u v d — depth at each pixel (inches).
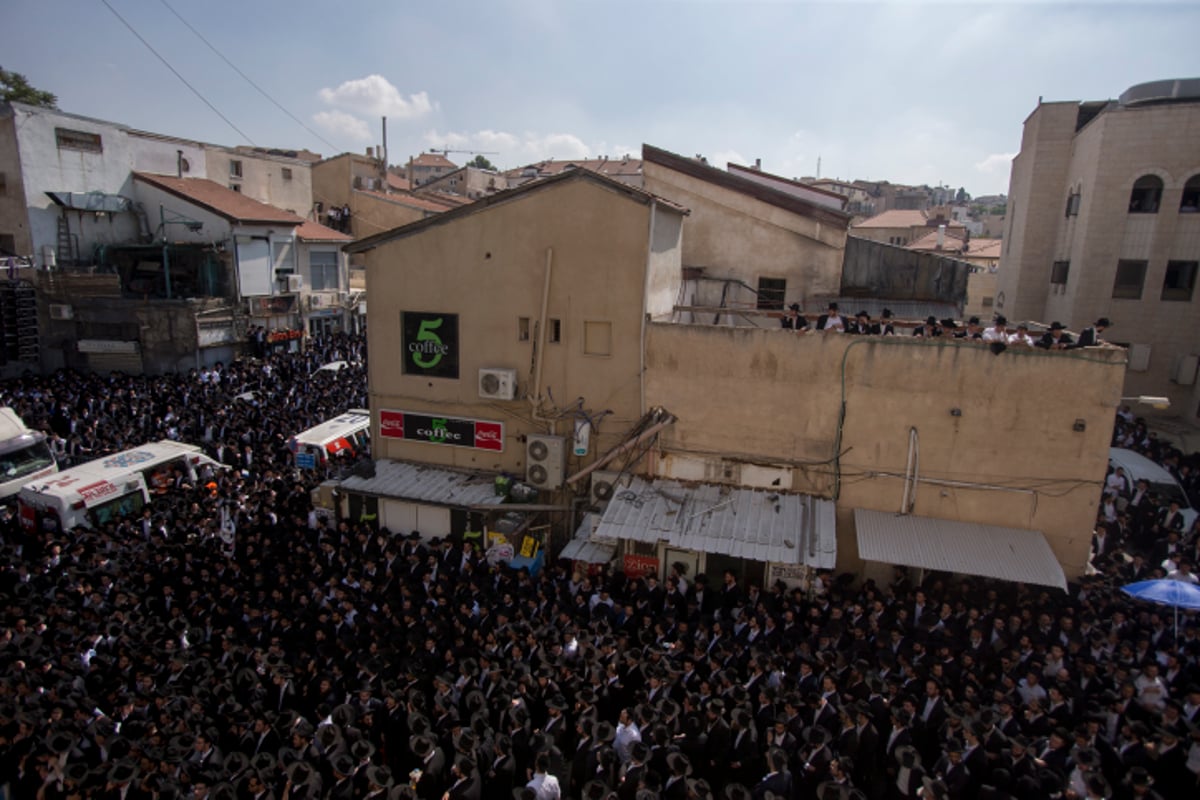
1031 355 518.6
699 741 389.4
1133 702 401.1
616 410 619.8
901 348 543.8
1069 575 539.8
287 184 1801.2
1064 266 1219.9
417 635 482.3
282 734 404.2
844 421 566.3
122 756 379.6
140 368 1253.7
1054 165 1261.1
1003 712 393.1
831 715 402.0
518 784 389.7
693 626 498.3
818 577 558.6
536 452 627.8
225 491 727.1
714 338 581.9
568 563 624.4
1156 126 1067.3
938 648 468.1
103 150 1315.2
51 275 1228.5
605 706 434.9
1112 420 512.7
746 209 819.4
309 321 1534.2
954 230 2273.6
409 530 661.9
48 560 591.2
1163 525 674.8
